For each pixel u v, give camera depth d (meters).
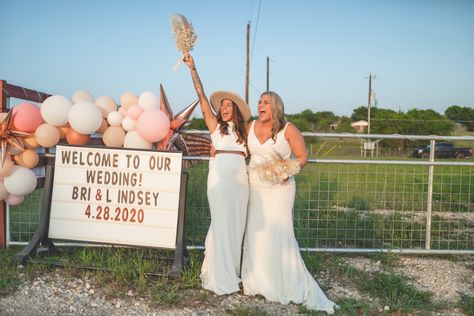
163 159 4.66
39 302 3.90
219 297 4.14
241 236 4.30
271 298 4.11
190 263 4.73
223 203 4.18
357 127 68.62
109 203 4.72
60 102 4.81
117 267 4.43
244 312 3.75
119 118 5.01
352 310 3.90
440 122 56.16
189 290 4.24
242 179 4.25
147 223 4.64
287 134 4.17
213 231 4.24
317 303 3.99
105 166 4.75
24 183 4.89
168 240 4.58
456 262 5.43
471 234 6.80
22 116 4.72
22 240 5.86
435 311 4.00
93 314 3.72
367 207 8.12
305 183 9.18
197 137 8.64
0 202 5.30
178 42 4.40
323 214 7.23
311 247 5.70
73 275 4.46
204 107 4.47
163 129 4.73
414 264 5.31
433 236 6.57
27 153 4.95
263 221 4.25
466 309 4.02
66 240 5.08
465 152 29.16
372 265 5.21
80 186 4.78
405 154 29.48
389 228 6.73
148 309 3.84
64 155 4.82
